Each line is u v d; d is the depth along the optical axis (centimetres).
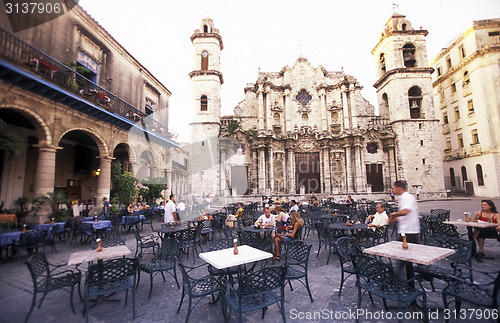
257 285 400
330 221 1020
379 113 3494
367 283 461
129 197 1617
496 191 2256
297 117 3469
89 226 956
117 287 455
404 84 3080
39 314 450
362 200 2402
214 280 474
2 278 590
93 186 1855
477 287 385
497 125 1869
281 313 419
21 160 1224
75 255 510
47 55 1127
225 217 1190
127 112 1748
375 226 746
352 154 3130
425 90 3061
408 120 3016
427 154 2956
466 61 1736
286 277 493
